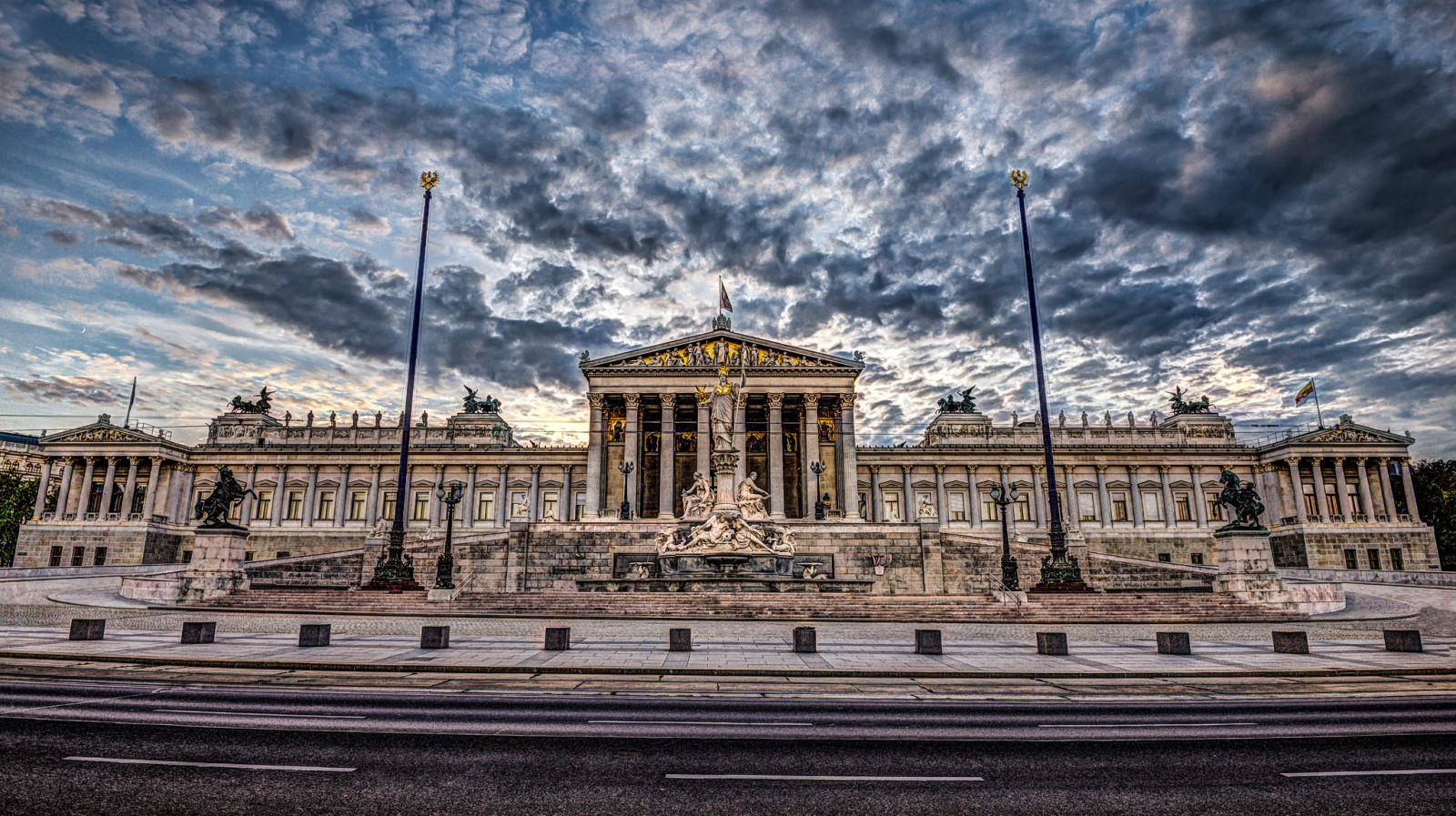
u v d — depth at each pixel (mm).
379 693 17703
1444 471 101625
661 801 10281
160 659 21875
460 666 21547
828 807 10125
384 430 105625
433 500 101312
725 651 26016
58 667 20906
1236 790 10930
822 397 91250
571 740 13414
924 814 9867
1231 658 24953
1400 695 18703
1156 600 42031
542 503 101062
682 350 92375
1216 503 101375
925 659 24422
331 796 10203
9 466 126438
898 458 101938
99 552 93438
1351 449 97125
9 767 11133
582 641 28500
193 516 101375
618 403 94250
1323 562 92375
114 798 9922
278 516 100250
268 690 17969
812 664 22828
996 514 100688
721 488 63938
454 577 65688
